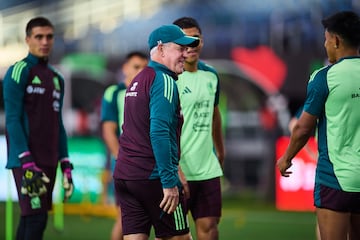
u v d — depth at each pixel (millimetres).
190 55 20844
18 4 58406
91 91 49875
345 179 17578
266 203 46406
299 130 18031
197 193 21250
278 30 52250
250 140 52094
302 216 40281
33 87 21797
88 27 57625
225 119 50812
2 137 42906
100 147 42094
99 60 50906
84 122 48438
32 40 22016
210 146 21391
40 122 21922
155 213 17609
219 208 21344
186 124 21109
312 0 52094
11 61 55062
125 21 57125
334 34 17938
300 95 47812
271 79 48531
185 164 21094
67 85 47000
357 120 17594
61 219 35438
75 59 51000
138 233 17953
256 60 49375
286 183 43594
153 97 17156
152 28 56344
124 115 17922
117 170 17828
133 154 17516
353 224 18469
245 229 35344
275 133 46719
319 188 17969
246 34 53000
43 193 21203
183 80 21156
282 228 35656
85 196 41031
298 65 47875
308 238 32594
